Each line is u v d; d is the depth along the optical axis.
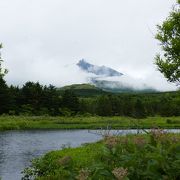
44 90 133.00
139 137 6.87
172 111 149.38
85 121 97.38
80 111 139.88
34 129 76.25
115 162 6.68
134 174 6.37
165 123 84.75
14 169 23.47
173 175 6.38
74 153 19.19
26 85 132.50
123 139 7.26
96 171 6.17
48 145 40.41
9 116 108.06
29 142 44.19
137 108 146.50
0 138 50.19
